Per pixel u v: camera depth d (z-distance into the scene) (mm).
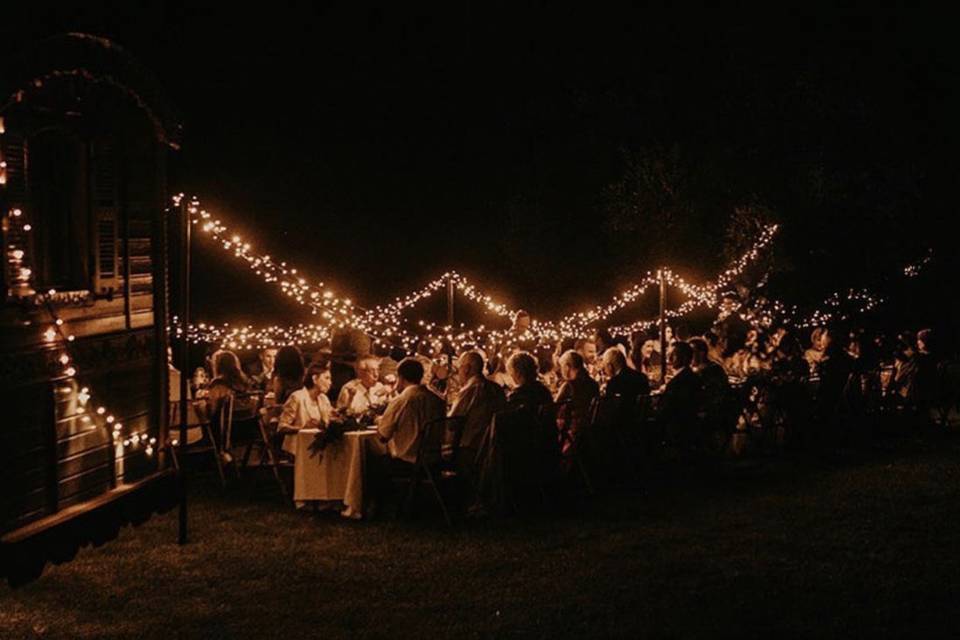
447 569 8164
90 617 7059
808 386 13242
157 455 8695
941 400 14273
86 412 7574
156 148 8664
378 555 8516
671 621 7090
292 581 7852
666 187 18953
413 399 9625
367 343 12242
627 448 11250
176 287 15500
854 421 13633
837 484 11133
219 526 9281
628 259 20000
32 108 7000
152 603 7336
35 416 6930
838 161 19703
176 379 11117
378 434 9664
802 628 6977
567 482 10820
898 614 7227
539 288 21078
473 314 21469
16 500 6715
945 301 20156
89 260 7660
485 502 9711
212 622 6996
